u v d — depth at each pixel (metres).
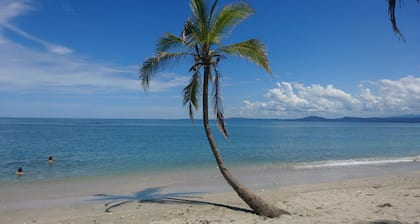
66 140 41.75
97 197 11.24
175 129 83.38
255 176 15.78
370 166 19.55
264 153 28.22
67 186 13.37
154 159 23.59
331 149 32.19
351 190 11.62
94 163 21.30
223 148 33.06
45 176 16.08
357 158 24.34
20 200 10.77
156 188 12.92
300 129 93.44
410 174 16.14
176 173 16.97
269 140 45.94
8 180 14.84
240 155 26.56
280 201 10.02
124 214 8.77
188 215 8.50
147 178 15.38
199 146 34.91
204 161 22.31
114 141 41.50
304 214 8.28
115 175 16.38
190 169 18.53
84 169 18.62
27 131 62.47
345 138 50.84
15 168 18.95
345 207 8.85
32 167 19.39
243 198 8.62
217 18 8.34
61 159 23.31
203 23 8.50
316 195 10.78
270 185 13.39
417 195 10.11
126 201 10.56
